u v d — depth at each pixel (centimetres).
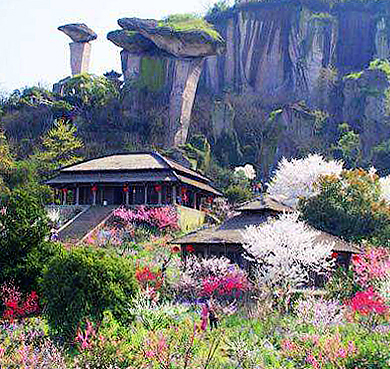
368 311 2442
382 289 2662
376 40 11950
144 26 9862
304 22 11738
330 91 10875
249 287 3011
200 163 8475
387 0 12175
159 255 3956
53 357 1764
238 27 12000
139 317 2283
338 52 11994
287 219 3130
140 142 9150
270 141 9669
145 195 5619
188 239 3641
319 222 4275
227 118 9788
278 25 11875
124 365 1725
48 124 9550
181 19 10038
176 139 9262
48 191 6088
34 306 2670
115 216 5241
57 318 2231
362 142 9669
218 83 11938
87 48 11512
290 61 11750
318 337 1962
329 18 11888
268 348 2050
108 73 11544
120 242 4491
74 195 5931
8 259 2792
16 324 2414
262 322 2442
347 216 4247
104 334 1922
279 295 2702
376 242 4097
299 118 9875
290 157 9569
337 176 4559
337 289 3086
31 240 2836
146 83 9862
